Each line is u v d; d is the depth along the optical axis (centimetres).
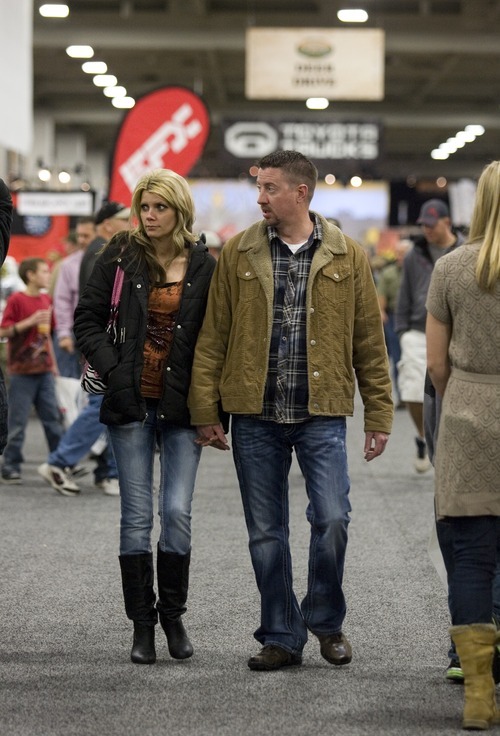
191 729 434
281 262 503
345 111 4366
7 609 610
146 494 525
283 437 507
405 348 1020
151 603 528
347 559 738
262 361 499
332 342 498
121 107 4328
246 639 559
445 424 450
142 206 519
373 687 489
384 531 831
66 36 3056
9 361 1066
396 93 4241
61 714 450
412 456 1245
